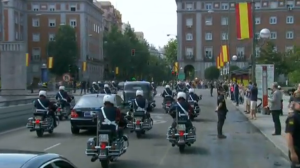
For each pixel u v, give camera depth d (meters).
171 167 11.50
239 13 27.34
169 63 140.75
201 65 94.25
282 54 64.06
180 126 13.92
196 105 25.42
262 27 91.50
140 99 17.98
